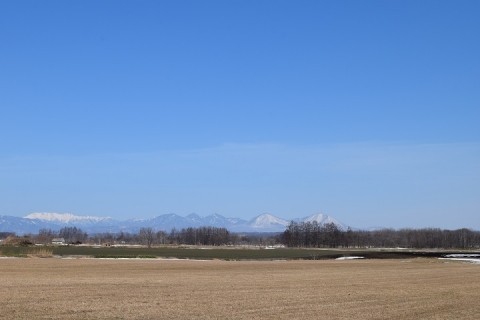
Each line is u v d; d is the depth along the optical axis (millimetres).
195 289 40500
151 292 37906
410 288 44031
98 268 62750
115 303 31719
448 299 36906
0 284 41188
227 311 29656
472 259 98750
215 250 144375
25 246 136000
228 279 50312
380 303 34375
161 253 113250
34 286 40219
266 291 40094
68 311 28312
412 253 128625
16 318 25906
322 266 73812
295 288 42719
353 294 39094
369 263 82312
